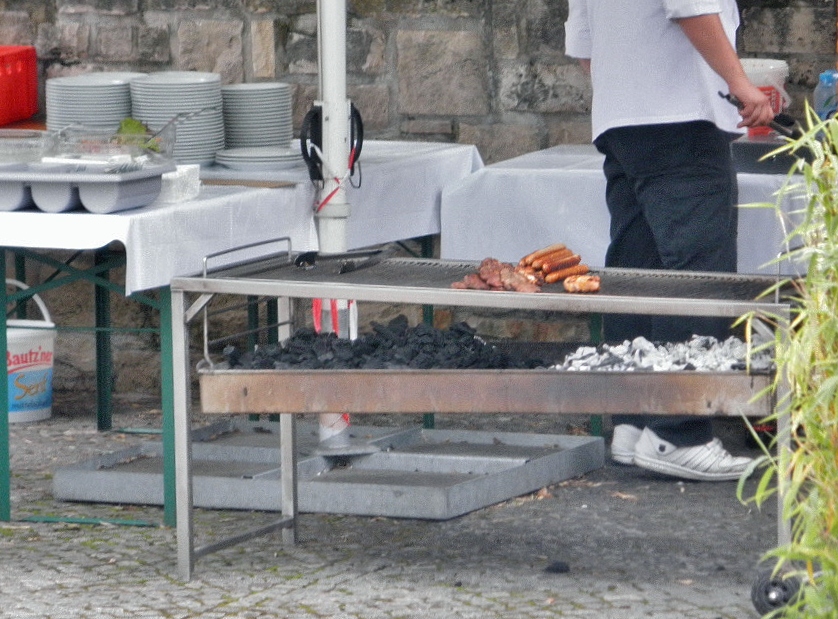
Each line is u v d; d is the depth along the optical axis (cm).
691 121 1055
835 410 618
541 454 1181
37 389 1402
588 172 1202
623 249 1150
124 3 1534
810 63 1416
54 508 1104
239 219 1062
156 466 1167
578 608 866
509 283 857
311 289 856
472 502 1073
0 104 1429
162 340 1029
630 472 1192
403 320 954
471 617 852
